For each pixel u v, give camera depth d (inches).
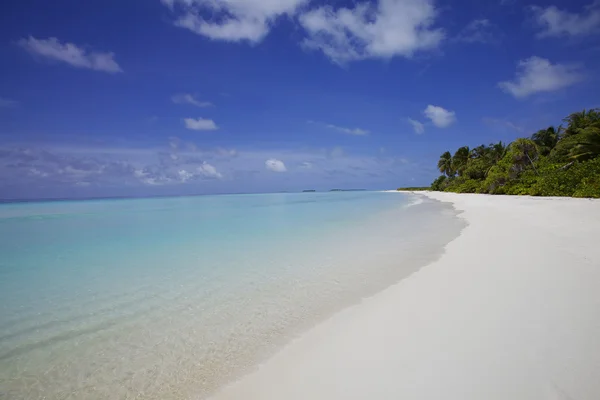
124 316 217.5
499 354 141.8
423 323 179.2
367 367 142.7
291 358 158.2
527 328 162.7
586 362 131.6
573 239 371.6
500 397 115.3
